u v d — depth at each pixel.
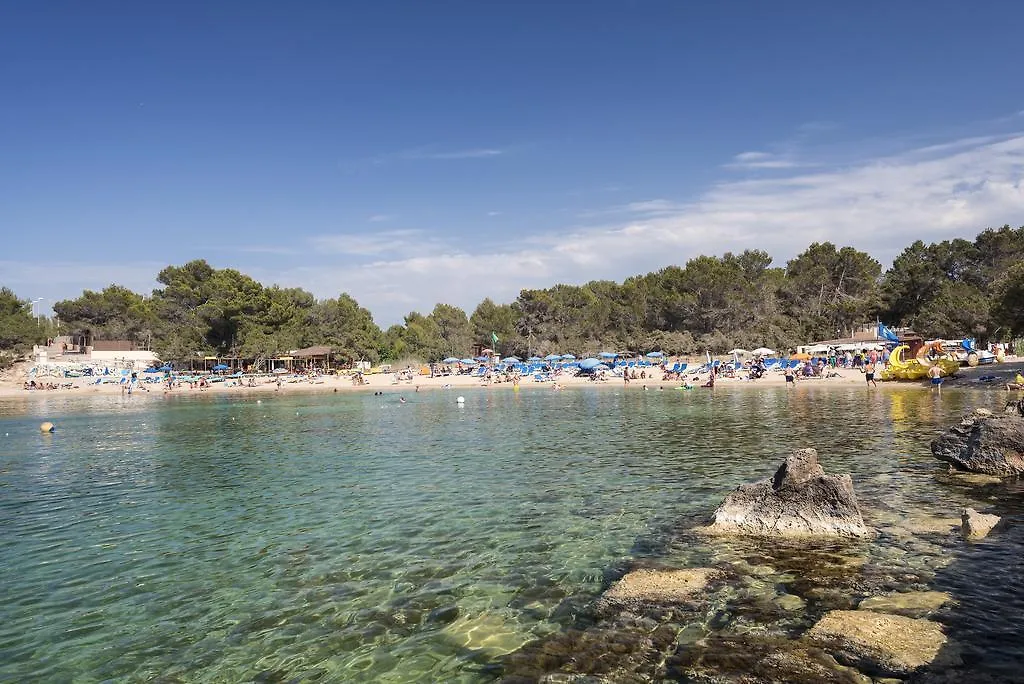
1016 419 13.68
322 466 18.23
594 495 13.30
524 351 99.06
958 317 66.06
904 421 23.25
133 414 39.47
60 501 14.40
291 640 6.95
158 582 8.92
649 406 34.81
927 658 5.81
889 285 80.25
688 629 6.72
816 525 9.80
